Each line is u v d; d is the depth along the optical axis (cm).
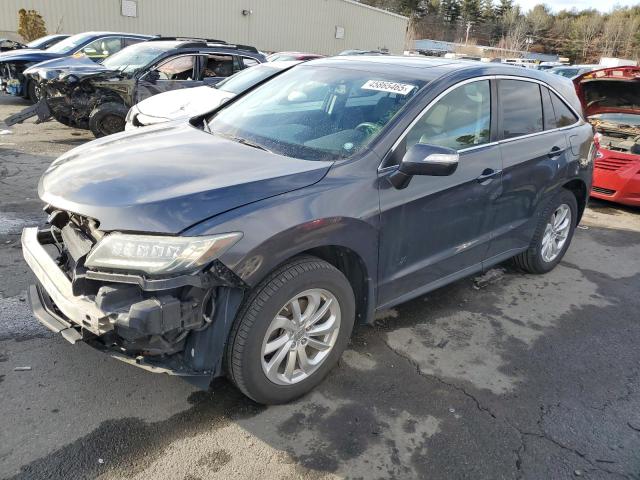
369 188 284
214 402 278
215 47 945
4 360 295
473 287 446
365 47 3572
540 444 268
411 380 311
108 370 295
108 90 852
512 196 393
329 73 372
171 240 223
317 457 248
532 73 422
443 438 266
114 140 327
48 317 260
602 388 319
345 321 294
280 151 307
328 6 3192
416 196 309
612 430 282
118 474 229
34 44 1484
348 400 288
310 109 342
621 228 640
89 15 2156
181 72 909
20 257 421
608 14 8688
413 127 311
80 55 1227
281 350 268
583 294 448
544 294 443
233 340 249
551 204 447
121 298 226
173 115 699
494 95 374
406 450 257
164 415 266
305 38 3119
